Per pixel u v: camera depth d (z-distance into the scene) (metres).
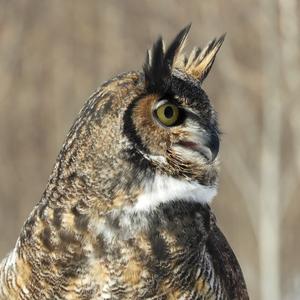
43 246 5.73
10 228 24.05
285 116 22.31
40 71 26.75
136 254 5.71
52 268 5.72
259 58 21.81
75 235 5.68
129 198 5.70
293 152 22.78
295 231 23.12
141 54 23.16
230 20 21.16
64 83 26.34
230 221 23.41
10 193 25.05
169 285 5.79
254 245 22.97
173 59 6.06
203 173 5.93
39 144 26.47
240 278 6.67
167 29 20.64
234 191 23.36
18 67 26.77
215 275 6.01
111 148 5.62
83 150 5.66
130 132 5.65
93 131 5.64
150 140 5.73
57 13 25.88
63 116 26.34
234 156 22.17
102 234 5.68
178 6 20.72
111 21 23.91
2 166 25.77
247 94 22.06
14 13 26.50
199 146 5.87
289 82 21.70
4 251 23.14
